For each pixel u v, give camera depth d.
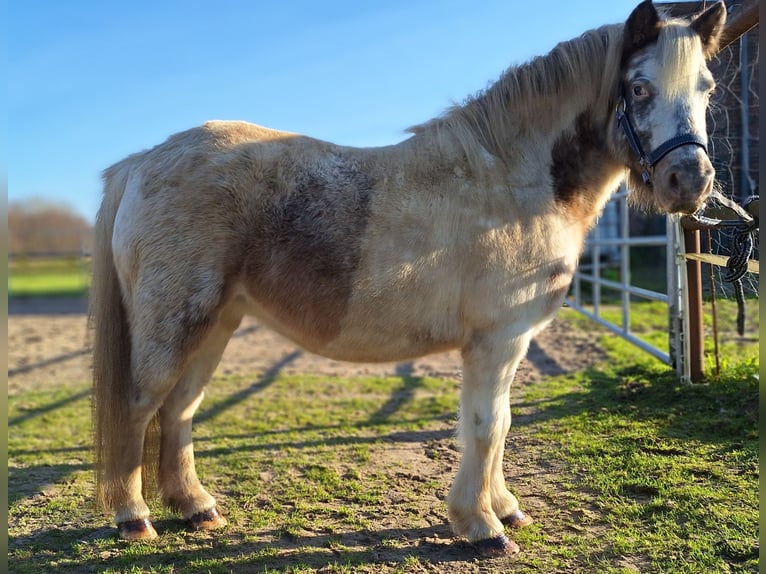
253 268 2.54
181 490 2.86
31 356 7.89
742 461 3.18
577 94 2.62
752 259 2.88
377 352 2.60
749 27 3.02
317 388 5.72
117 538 2.72
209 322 2.55
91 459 3.90
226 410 4.99
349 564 2.44
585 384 5.08
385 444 4.03
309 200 2.50
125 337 2.66
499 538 2.52
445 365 6.73
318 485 3.32
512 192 2.53
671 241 4.66
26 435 4.46
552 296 2.57
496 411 2.53
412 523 2.83
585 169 2.67
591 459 3.41
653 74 2.37
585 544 2.53
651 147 2.37
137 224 2.56
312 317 2.55
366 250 2.46
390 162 2.60
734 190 4.01
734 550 2.35
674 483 2.97
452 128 2.64
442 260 2.47
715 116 3.99
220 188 2.51
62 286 19.39
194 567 2.46
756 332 6.32
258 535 2.75
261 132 2.71
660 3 3.76
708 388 4.35
